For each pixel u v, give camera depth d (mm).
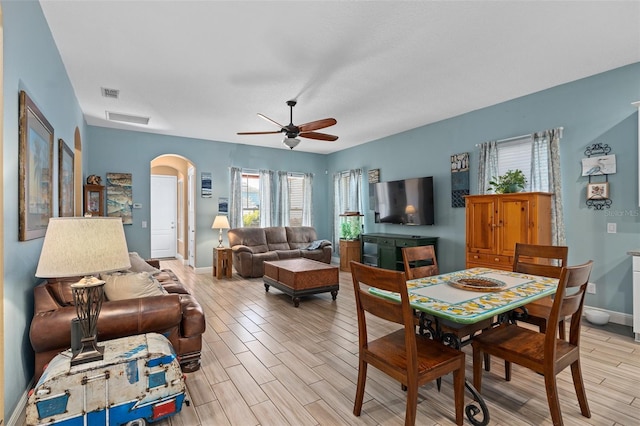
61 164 3111
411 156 5859
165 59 3229
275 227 7168
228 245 6910
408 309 1603
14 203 1876
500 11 2477
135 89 3979
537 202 3662
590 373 2457
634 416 1938
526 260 3709
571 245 3785
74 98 4039
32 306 2209
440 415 1965
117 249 1765
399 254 5613
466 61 3271
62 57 3178
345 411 2012
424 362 1742
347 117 5125
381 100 4363
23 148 1956
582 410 1938
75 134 4270
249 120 5270
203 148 6680
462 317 1556
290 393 2215
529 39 2875
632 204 3369
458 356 1816
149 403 1808
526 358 1808
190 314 2543
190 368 2518
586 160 3662
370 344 1988
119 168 5879
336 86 3881
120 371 1759
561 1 2365
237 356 2789
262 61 3260
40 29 2400
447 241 5227
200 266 6676
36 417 1584
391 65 3350
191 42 2908
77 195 4691
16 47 1897
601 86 3566
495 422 1883
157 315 2234
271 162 7516
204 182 6707
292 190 7789
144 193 6090
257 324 3592
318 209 8164
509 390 2232
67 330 1969
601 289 3584
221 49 3027
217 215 6824
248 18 2553
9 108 1786
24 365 2021
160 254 9172
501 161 4496
